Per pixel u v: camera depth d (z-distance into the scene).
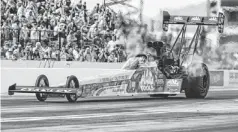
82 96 19.62
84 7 38.31
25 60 31.48
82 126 12.25
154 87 22.25
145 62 22.22
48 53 33.09
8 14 33.81
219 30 25.17
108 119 14.00
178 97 24.80
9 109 16.81
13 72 27.47
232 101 22.06
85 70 30.52
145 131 11.45
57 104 19.17
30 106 18.09
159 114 15.74
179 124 13.05
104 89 20.28
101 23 38.62
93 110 16.77
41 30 32.66
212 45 44.00
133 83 21.30
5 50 31.33
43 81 21.00
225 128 12.29
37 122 12.99
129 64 21.75
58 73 29.27
